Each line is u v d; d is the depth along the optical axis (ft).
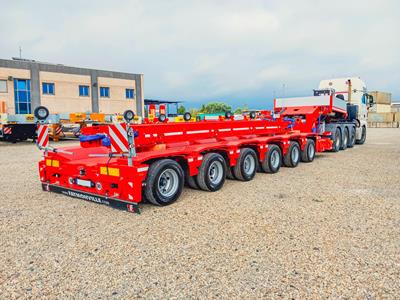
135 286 9.84
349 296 9.20
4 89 99.40
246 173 24.54
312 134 35.01
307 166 32.07
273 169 27.86
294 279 10.13
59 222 15.46
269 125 30.45
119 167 16.47
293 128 36.22
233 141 24.57
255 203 18.49
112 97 126.31
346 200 19.02
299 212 16.74
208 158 20.81
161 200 17.57
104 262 11.37
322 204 18.19
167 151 18.71
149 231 14.24
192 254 11.93
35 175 27.30
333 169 30.09
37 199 19.57
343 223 15.08
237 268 10.85
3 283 10.06
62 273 10.64
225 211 17.01
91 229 14.52
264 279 10.14
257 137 28.58
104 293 9.48
